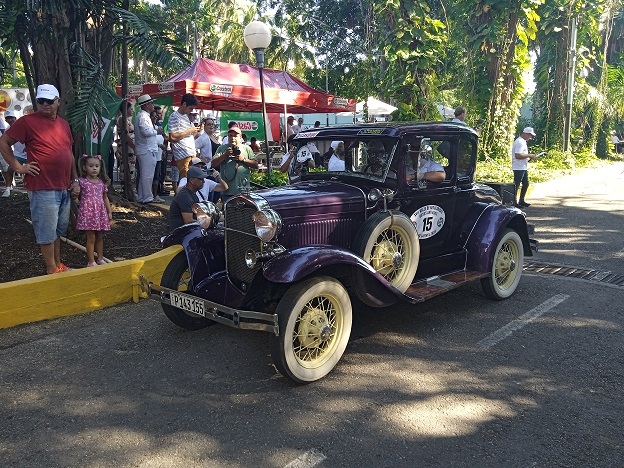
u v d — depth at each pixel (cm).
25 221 844
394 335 505
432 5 1836
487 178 1380
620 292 615
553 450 328
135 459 322
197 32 3538
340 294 426
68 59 762
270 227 413
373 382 416
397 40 1241
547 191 1447
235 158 781
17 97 1920
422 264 532
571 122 2297
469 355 461
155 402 388
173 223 618
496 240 566
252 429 354
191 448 333
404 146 497
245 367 443
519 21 1617
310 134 555
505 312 560
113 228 839
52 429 354
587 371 429
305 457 323
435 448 331
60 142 581
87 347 478
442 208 545
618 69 2652
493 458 321
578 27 2106
